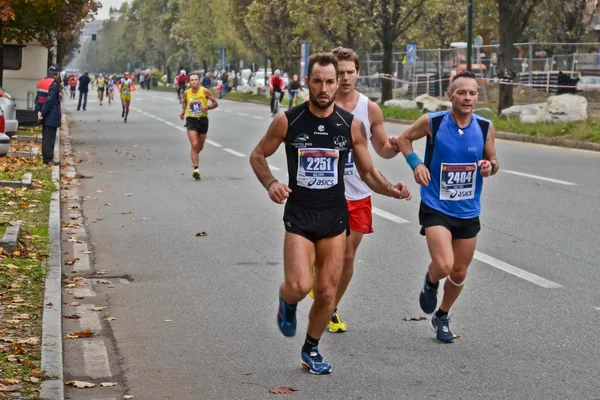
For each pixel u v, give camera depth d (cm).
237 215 1781
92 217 1769
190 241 1520
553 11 5847
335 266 818
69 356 908
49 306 1034
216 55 11669
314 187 810
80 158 2948
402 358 891
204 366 875
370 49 7831
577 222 1661
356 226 951
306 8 6712
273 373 851
